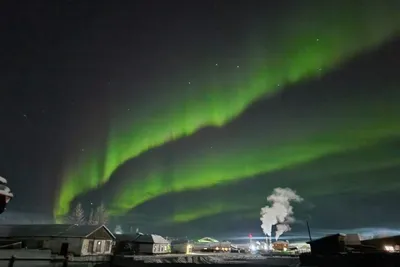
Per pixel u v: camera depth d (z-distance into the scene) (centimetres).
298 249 9475
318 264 3478
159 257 5322
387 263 2933
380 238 4088
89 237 5047
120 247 6550
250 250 9406
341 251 3712
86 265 3994
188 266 3519
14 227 5350
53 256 4100
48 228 5275
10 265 3303
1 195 3103
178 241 8850
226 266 3381
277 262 4812
